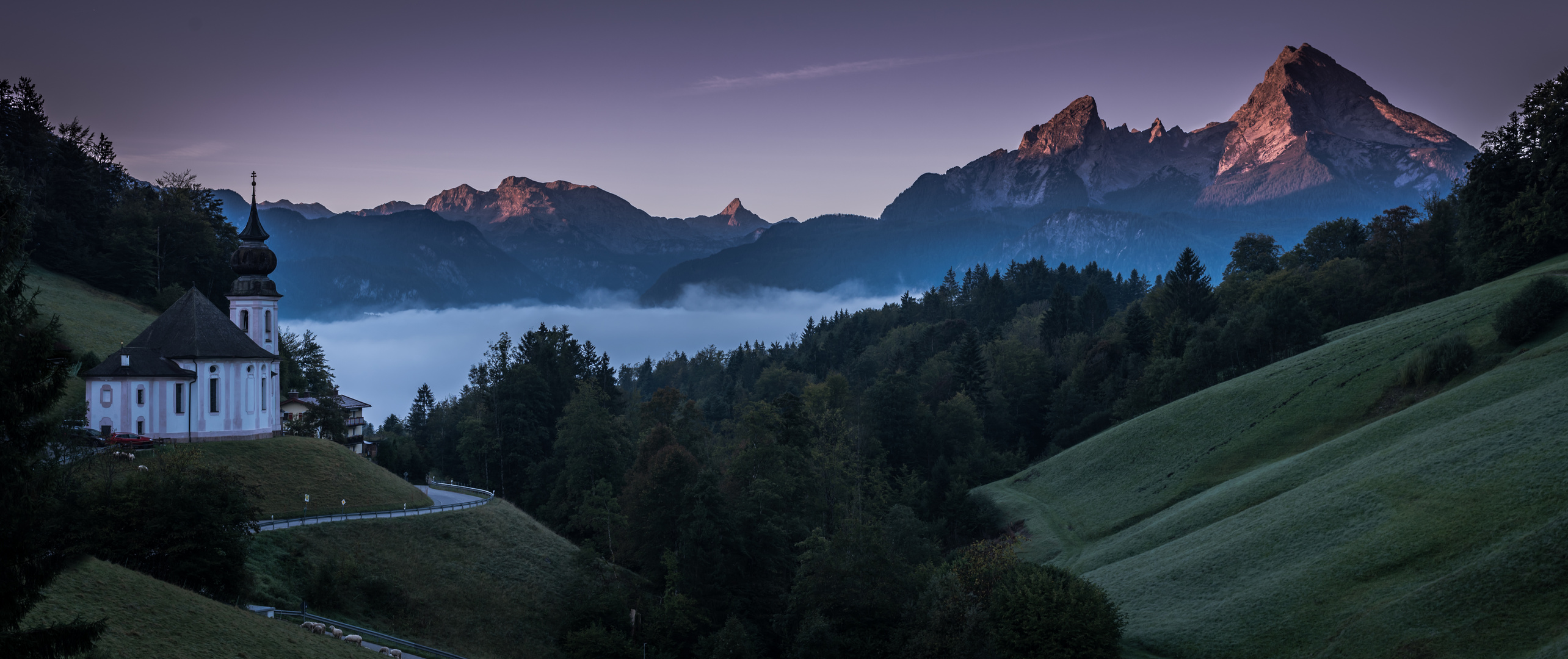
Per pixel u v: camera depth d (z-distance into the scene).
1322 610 53.84
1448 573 51.06
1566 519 48.22
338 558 69.38
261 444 83.56
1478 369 83.94
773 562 83.50
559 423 122.25
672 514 87.00
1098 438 118.00
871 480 113.00
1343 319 146.12
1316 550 60.81
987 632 58.66
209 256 146.50
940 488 119.88
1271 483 77.88
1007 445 153.25
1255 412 99.75
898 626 68.19
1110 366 163.50
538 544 85.62
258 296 102.88
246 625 48.94
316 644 51.28
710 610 77.56
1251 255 195.88
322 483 81.88
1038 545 92.88
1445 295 134.62
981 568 65.44
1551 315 84.25
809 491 99.75
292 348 134.88
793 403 107.38
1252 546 65.38
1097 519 93.88
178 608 46.88
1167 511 86.88
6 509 27.58
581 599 76.25
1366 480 66.69
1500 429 63.84
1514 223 115.12
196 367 84.94
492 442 121.06
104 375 80.19
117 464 64.69
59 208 134.38
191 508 54.50
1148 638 58.06
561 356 147.75
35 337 28.47
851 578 70.69
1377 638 48.47
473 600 72.69
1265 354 129.50
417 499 87.88
